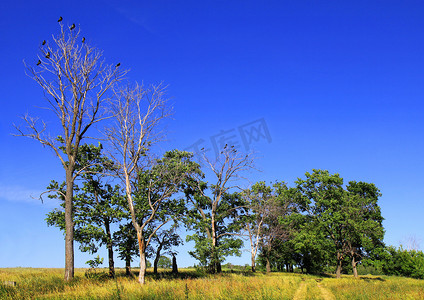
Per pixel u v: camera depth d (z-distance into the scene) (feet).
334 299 62.95
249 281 85.51
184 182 126.82
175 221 114.32
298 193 180.55
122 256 110.83
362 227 161.17
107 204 110.01
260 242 181.68
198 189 135.03
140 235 89.71
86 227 101.96
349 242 167.53
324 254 180.65
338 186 176.96
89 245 101.86
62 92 85.15
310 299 60.44
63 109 86.02
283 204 189.16
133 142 90.27
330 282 113.50
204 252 122.62
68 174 87.20
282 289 72.64
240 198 139.54
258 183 174.19
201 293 58.23
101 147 110.42
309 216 176.65
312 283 103.19
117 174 92.84
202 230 128.16
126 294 53.11
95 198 112.06
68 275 82.33
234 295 57.47
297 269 249.14
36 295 59.62
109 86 87.86
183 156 133.39
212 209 132.46
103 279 91.50
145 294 54.75
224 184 133.49
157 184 105.29
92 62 86.02
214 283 73.10
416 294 58.08
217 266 129.80
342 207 165.78
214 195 134.82
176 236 122.83
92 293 55.93
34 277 84.43
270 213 170.09
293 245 188.24
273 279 101.65
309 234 165.78
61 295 58.13
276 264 220.02
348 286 88.43
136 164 92.32
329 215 163.63
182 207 121.08
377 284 96.58
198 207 135.54
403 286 83.35
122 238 111.96
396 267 181.06
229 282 74.49
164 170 103.24
